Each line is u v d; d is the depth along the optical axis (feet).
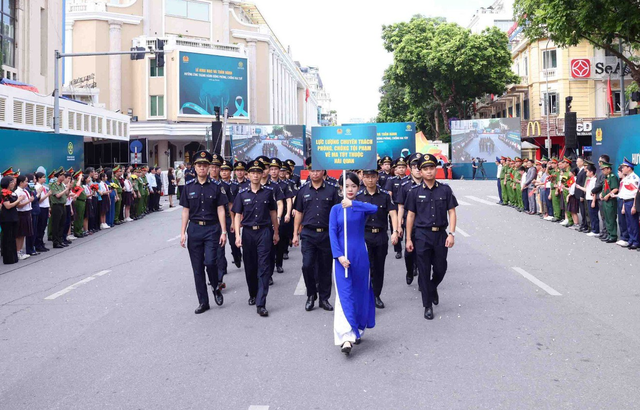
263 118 186.50
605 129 53.11
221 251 28.81
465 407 14.19
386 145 71.15
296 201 25.03
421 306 24.70
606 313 22.70
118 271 34.68
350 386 15.74
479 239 43.80
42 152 57.88
